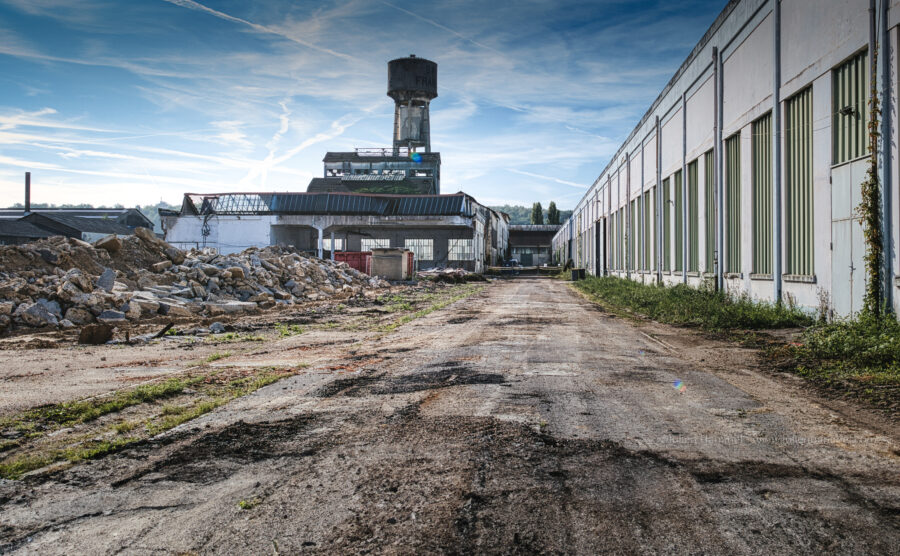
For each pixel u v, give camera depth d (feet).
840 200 34.99
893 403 18.33
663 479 11.89
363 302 68.49
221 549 9.19
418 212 163.63
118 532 9.95
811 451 13.73
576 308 60.03
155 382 22.70
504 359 27.53
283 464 13.24
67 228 215.51
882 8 30.19
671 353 29.71
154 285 55.31
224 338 37.06
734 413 17.31
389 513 10.38
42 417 17.80
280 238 165.68
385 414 17.48
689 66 67.62
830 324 33.83
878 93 30.83
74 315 42.47
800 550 8.89
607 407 18.03
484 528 9.70
